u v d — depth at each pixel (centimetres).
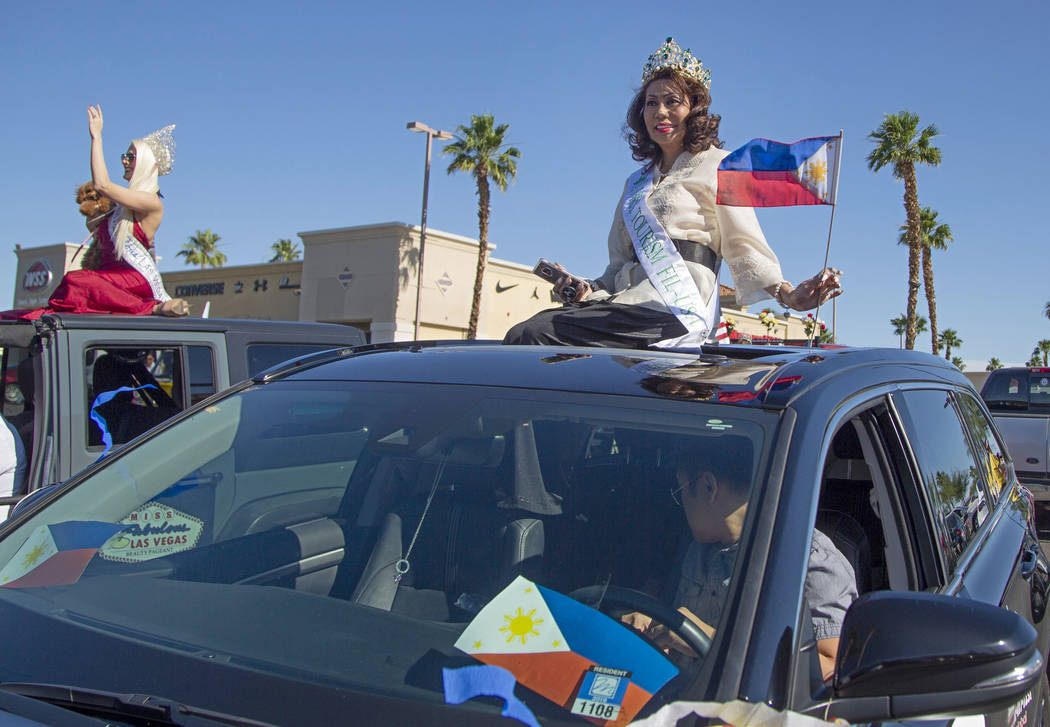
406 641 162
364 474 212
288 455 220
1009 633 131
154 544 205
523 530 179
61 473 388
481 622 159
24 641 167
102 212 509
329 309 3075
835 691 136
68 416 395
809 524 150
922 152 2855
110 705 145
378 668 154
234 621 173
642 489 171
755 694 129
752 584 142
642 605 155
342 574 200
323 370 241
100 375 418
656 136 290
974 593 213
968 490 263
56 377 397
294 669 153
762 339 388
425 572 189
